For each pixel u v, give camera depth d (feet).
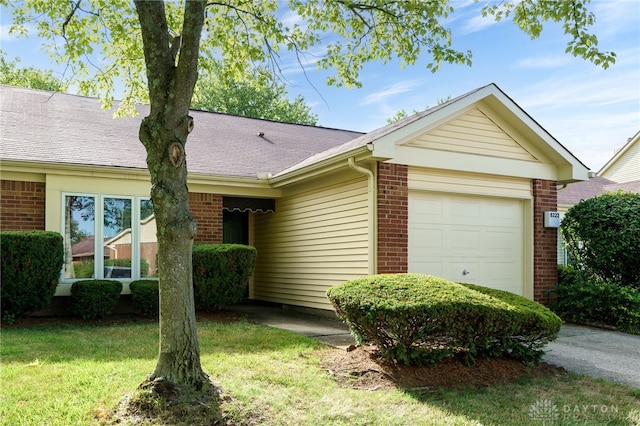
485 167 30.94
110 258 31.76
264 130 49.19
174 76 14.47
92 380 15.67
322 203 33.04
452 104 28.84
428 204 29.63
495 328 18.22
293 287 36.50
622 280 31.73
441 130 29.55
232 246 31.86
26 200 29.76
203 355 19.85
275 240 39.40
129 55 25.11
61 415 13.00
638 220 29.99
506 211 32.83
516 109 31.04
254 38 25.84
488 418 14.23
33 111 37.58
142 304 30.32
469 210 31.24
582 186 55.21
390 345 18.47
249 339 23.39
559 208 46.39
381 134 27.91
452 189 30.14
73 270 30.58
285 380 16.80
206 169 35.45
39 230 29.25
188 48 14.16
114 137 36.86
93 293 29.12
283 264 38.06
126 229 32.37
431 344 18.49
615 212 31.24
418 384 17.12
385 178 27.50
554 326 19.04
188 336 14.44
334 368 18.63
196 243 34.04
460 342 18.30
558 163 33.83
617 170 87.97
